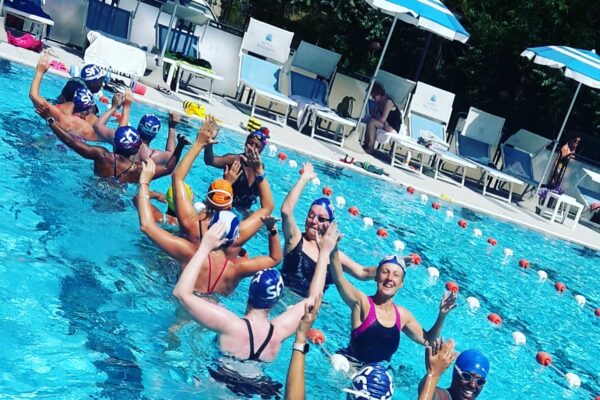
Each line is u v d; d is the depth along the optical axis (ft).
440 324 19.13
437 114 56.95
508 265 36.94
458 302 28.94
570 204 53.06
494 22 71.05
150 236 17.88
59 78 39.37
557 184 59.41
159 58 47.29
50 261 19.56
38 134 29.12
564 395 22.88
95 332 16.92
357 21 75.20
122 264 20.62
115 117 36.63
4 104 31.96
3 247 19.51
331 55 55.21
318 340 20.30
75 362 15.56
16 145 27.25
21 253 19.51
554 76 67.41
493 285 32.65
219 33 54.13
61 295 18.08
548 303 32.60
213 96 52.80
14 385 14.20
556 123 70.69
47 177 24.99
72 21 50.44
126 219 23.61
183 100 46.14
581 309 33.14
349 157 47.78
